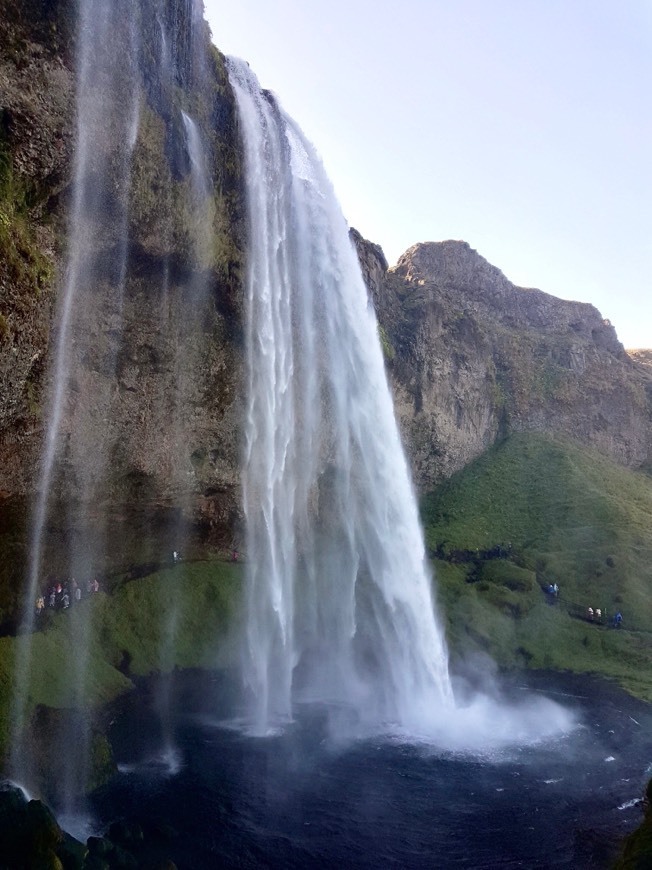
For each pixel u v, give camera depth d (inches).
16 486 1325.0
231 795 1143.6
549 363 3828.7
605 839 1038.4
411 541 2369.6
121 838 963.3
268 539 1972.2
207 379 1739.7
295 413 2071.9
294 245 2049.7
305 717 1544.0
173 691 1545.3
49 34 1165.7
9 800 863.1
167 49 1448.1
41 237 1223.5
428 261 3922.2
